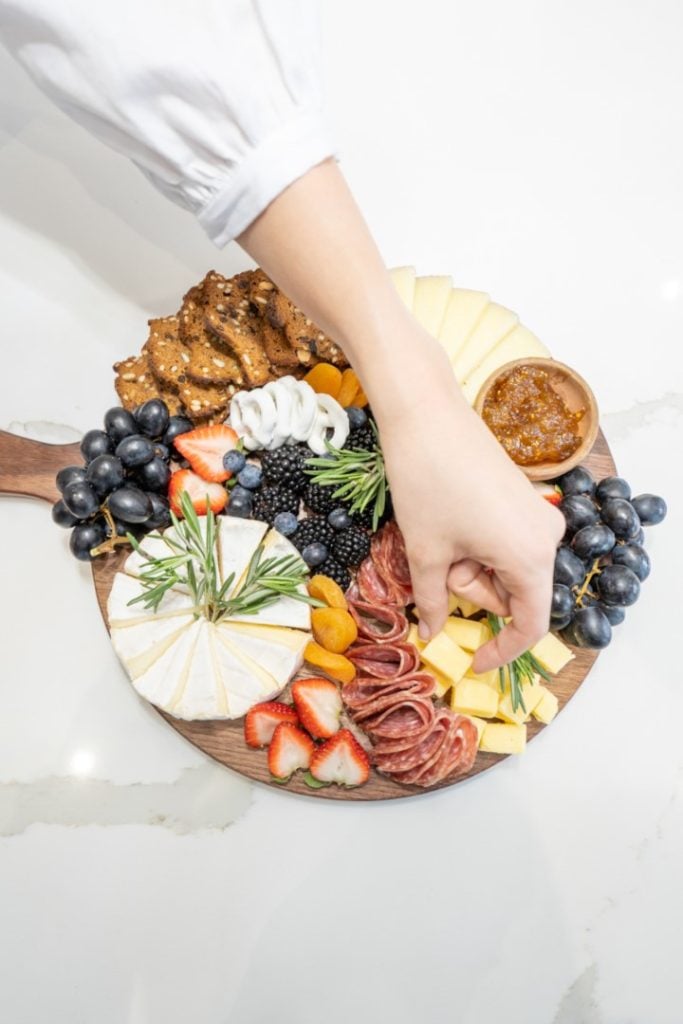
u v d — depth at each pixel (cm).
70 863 113
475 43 153
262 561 112
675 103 154
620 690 125
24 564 122
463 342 124
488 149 149
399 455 87
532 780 121
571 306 142
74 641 120
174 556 106
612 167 150
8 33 83
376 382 85
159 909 113
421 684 108
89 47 78
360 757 107
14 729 117
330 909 115
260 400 114
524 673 110
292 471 113
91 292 133
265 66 80
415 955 115
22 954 111
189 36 78
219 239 91
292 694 109
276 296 116
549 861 119
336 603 110
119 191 137
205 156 84
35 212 135
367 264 83
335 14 152
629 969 117
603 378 139
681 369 140
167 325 124
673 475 135
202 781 117
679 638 128
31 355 129
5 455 119
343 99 148
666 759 123
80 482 109
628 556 114
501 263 143
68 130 138
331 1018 113
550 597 90
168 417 115
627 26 156
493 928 116
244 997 112
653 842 120
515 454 113
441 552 90
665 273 145
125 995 111
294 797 117
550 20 156
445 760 107
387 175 145
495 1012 114
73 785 116
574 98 153
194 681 107
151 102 81
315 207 81
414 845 117
